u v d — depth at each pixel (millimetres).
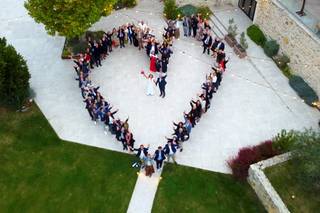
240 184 19906
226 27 28344
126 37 27266
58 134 22141
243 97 24062
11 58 21609
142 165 20562
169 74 25375
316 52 22578
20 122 22734
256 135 22047
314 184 18172
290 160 19484
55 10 22812
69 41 27094
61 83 24922
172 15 28859
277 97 24109
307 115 23141
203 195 19516
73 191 19656
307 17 23625
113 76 25234
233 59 26328
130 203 19188
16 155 21188
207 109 23219
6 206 19078
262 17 26922
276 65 25922
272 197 18094
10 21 29250
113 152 21297
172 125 22484
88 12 23438
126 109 23281
